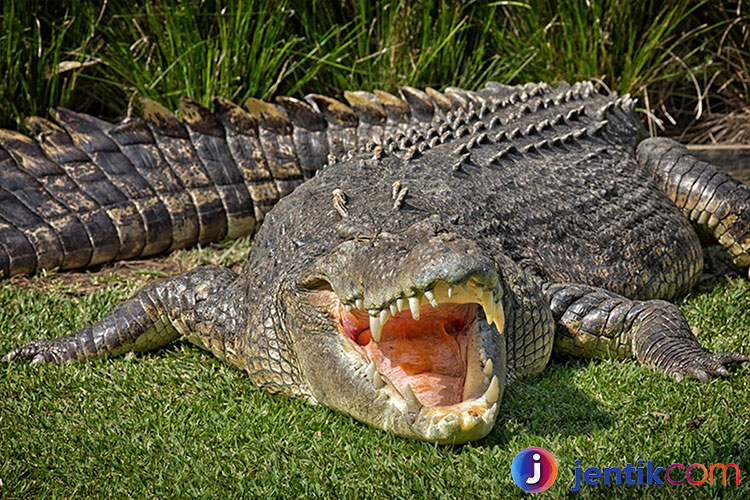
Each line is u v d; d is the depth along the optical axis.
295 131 12.12
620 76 13.95
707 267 11.08
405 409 6.19
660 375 7.55
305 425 6.79
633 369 7.71
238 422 6.83
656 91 14.55
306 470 6.13
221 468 6.16
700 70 14.55
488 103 11.62
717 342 8.30
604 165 10.09
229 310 7.88
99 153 11.09
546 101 11.40
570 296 8.12
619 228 9.34
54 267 10.44
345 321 6.66
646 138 12.00
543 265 8.37
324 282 6.66
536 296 7.75
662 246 9.64
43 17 12.66
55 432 6.70
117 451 6.41
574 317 8.05
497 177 8.87
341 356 6.60
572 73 13.92
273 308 7.27
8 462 6.18
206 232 11.35
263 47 13.20
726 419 6.66
